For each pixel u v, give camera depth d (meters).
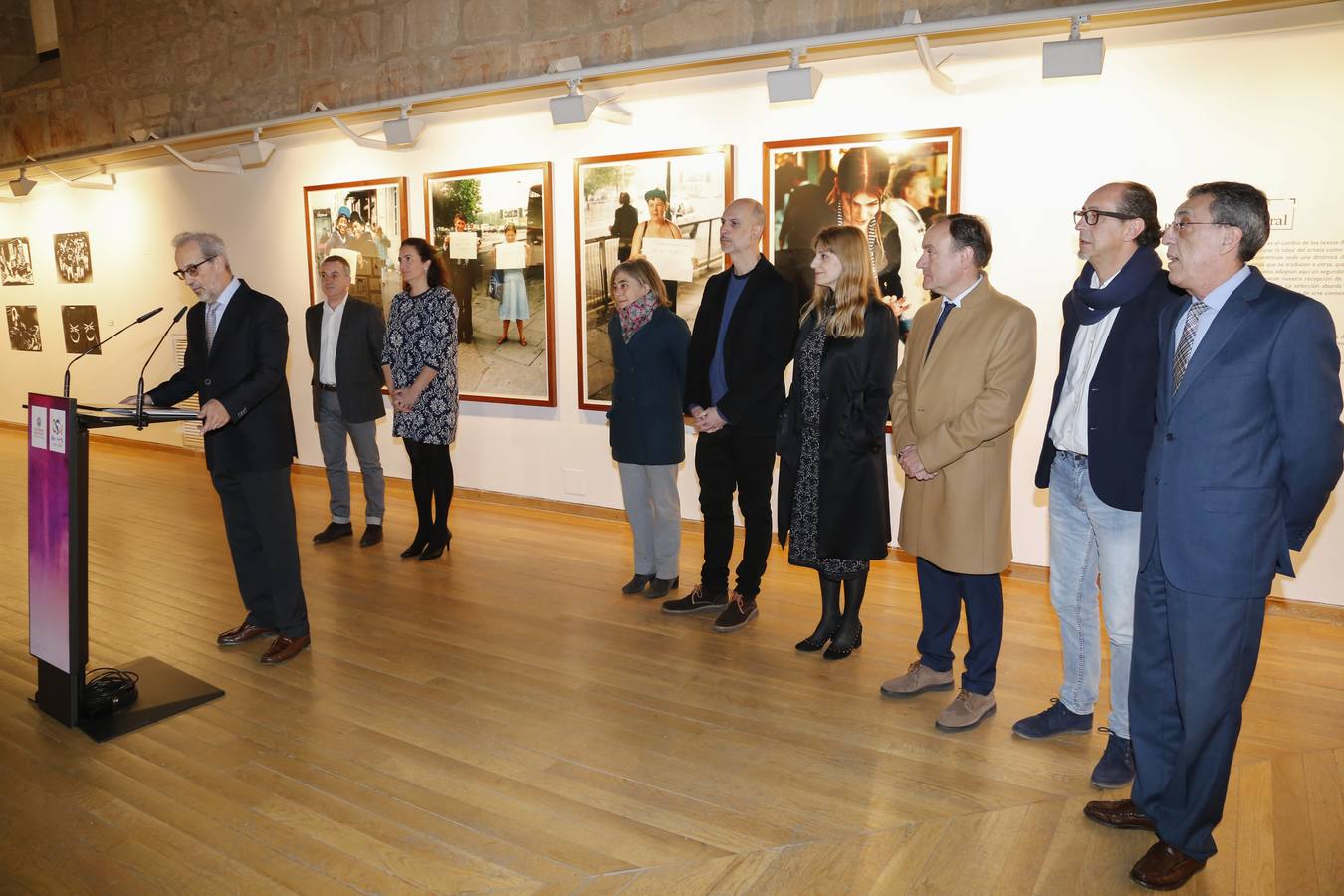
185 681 3.23
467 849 2.28
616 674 3.32
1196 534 1.98
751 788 2.55
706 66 4.67
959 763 2.67
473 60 5.52
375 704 3.08
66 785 2.58
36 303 8.70
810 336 3.20
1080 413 2.50
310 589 4.24
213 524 5.48
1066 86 3.91
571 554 4.82
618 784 2.57
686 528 5.16
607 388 5.33
